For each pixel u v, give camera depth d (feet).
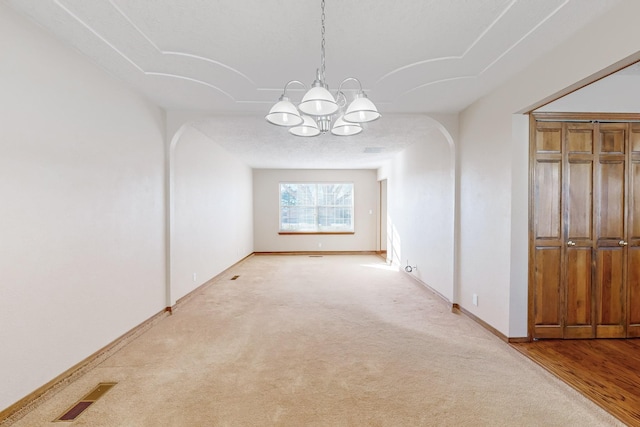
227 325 11.59
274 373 8.18
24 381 6.60
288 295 15.61
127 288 10.09
